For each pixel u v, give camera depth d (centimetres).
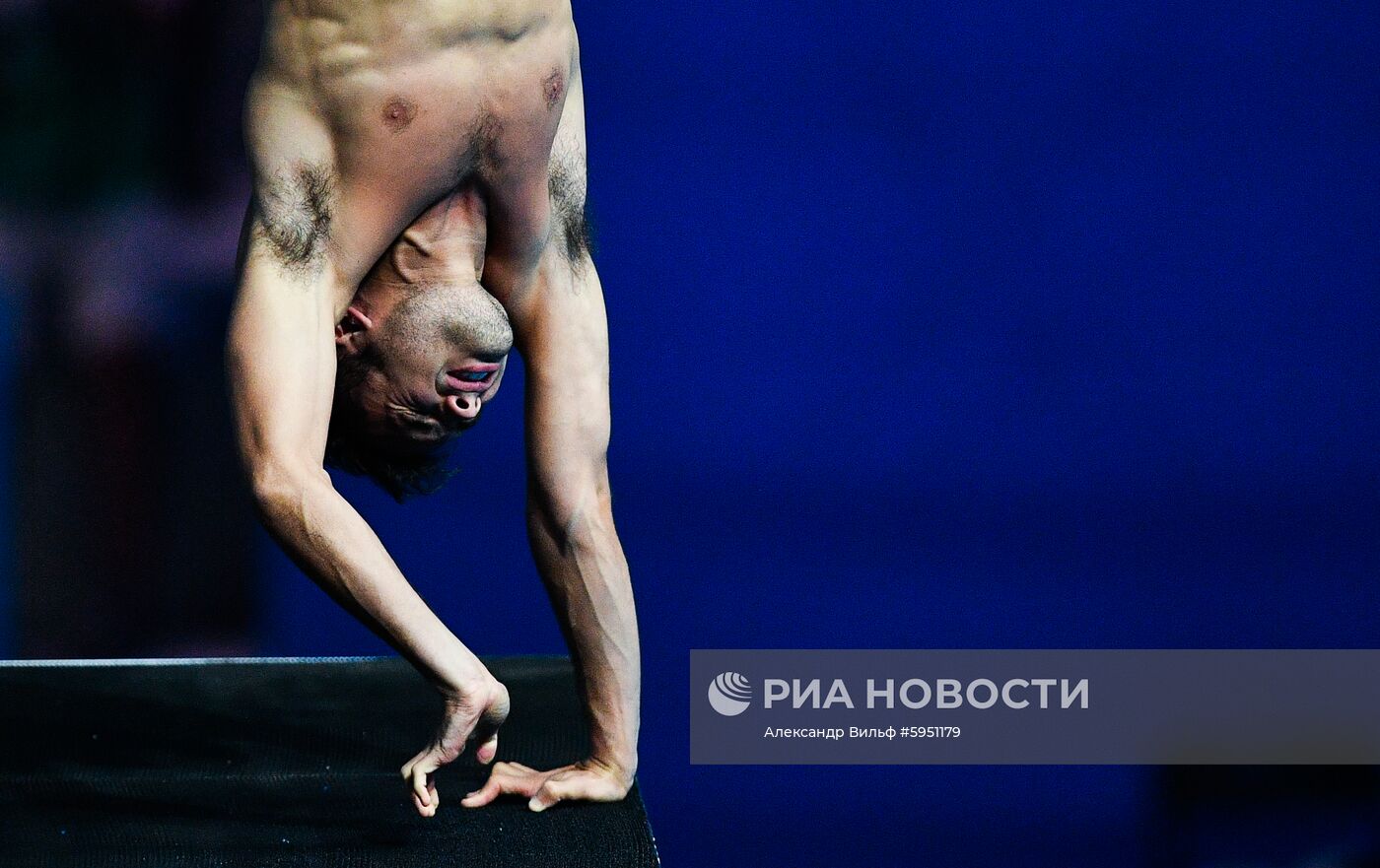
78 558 1698
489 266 811
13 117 1655
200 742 993
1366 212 1711
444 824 873
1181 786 1492
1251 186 1722
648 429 1719
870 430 1725
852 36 1733
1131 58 1717
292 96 734
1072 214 1728
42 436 1678
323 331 748
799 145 1733
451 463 1709
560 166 816
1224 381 1719
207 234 1698
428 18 715
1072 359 1727
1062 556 1697
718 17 1736
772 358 1734
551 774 912
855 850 1512
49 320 1683
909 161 1733
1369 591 1684
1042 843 1504
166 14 1666
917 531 1703
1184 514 1702
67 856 818
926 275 1733
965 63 1733
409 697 1083
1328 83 1712
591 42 1723
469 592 1692
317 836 851
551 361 845
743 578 1691
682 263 1730
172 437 1712
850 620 1677
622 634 900
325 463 845
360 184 739
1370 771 1479
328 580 738
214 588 1734
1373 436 1705
